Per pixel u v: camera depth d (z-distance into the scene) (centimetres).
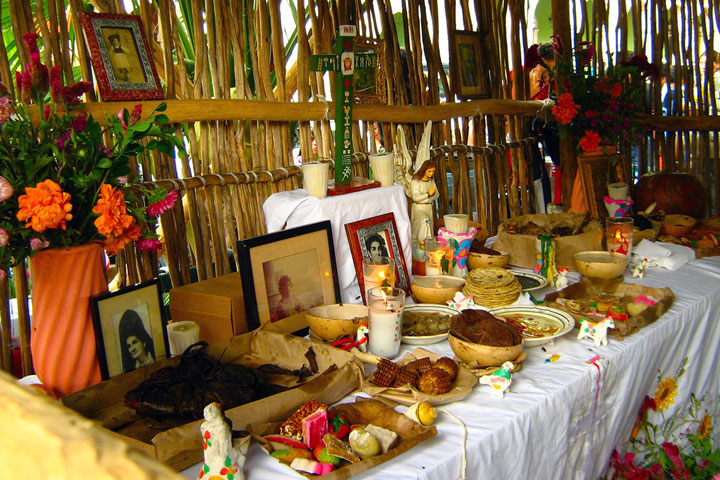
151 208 143
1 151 127
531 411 136
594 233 232
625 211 278
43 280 134
